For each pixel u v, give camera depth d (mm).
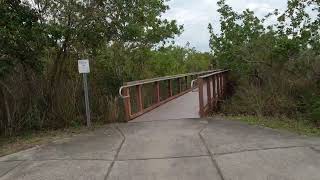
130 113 11492
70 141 8805
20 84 11328
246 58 16594
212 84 14086
